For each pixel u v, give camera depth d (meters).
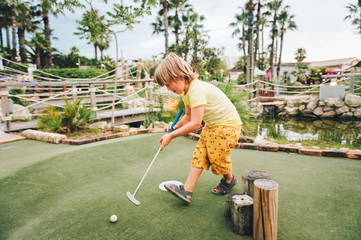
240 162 2.98
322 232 1.52
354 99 9.37
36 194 2.17
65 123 5.18
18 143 4.29
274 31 31.33
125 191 2.22
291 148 3.35
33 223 1.71
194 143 4.04
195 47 19.69
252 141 4.33
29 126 5.65
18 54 25.89
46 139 4.37
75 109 5.37
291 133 6.63
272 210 1.39
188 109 2.05
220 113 1.83
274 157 3.17
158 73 1.76
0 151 3.72
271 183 1.45
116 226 1.65
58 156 3.25
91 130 5.37
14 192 2.21
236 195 1.70
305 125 8.38
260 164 2.89
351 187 2.14
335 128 7.50
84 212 1.84
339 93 9.79
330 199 1.94
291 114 10.78
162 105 6.34
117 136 4.60
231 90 5.04
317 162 2.89
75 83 6.22
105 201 2.02
